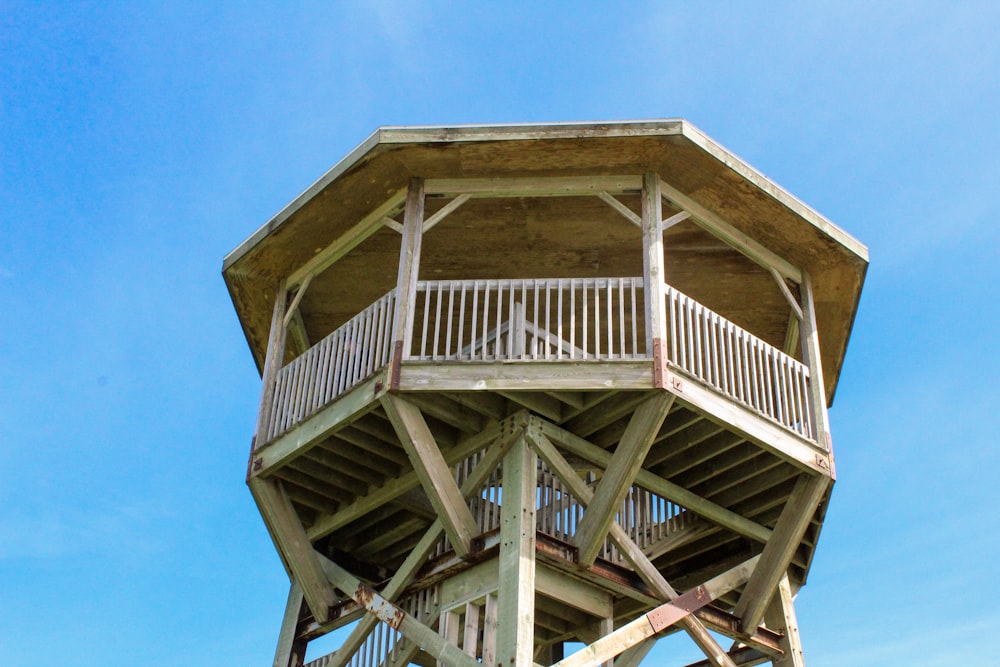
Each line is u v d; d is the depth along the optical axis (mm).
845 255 13469
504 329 12203
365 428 12320
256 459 13031
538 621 13383
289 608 13773
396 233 14094
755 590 12758
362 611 12797
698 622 12219
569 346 12938
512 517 11469
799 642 13102
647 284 11859
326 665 12867
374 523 14234
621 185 12562
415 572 12406
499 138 12078
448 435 12797
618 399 11664
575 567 11750
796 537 12578
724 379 11914
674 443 12547
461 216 13914
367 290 15133
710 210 12992
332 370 12789
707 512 13227
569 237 14336
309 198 12977
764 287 14727
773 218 12992
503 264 14922
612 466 11547
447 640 11711
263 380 13641
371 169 12570
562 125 12055
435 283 12195
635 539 13508
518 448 11844
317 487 13641
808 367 13180
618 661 12672
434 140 12125
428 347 16281
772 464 12648
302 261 14023
